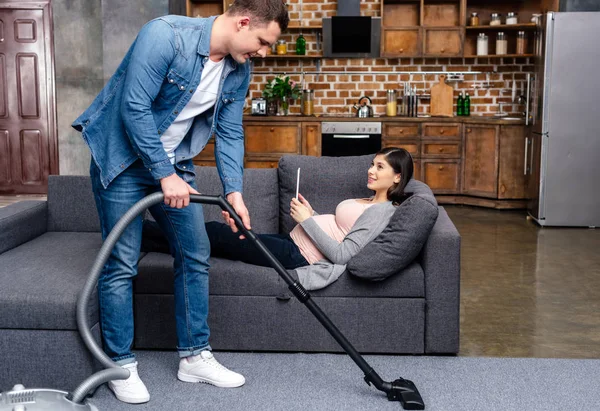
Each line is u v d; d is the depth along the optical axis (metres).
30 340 2.59
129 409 2.51
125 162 2.46
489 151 7.09
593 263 4.93
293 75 7.89
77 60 7.68
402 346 3.02
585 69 6.14
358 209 3.15
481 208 7.16
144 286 3.00
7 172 7.89
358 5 7.52
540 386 2.76
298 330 3.00
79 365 2.60
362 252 2.92
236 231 2.75
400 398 2.55
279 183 3.56
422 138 7.26
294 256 3.03
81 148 7.82
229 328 3.01
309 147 7.35
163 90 2.42
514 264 4.90
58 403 2.06
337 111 7.93
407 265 3.01
